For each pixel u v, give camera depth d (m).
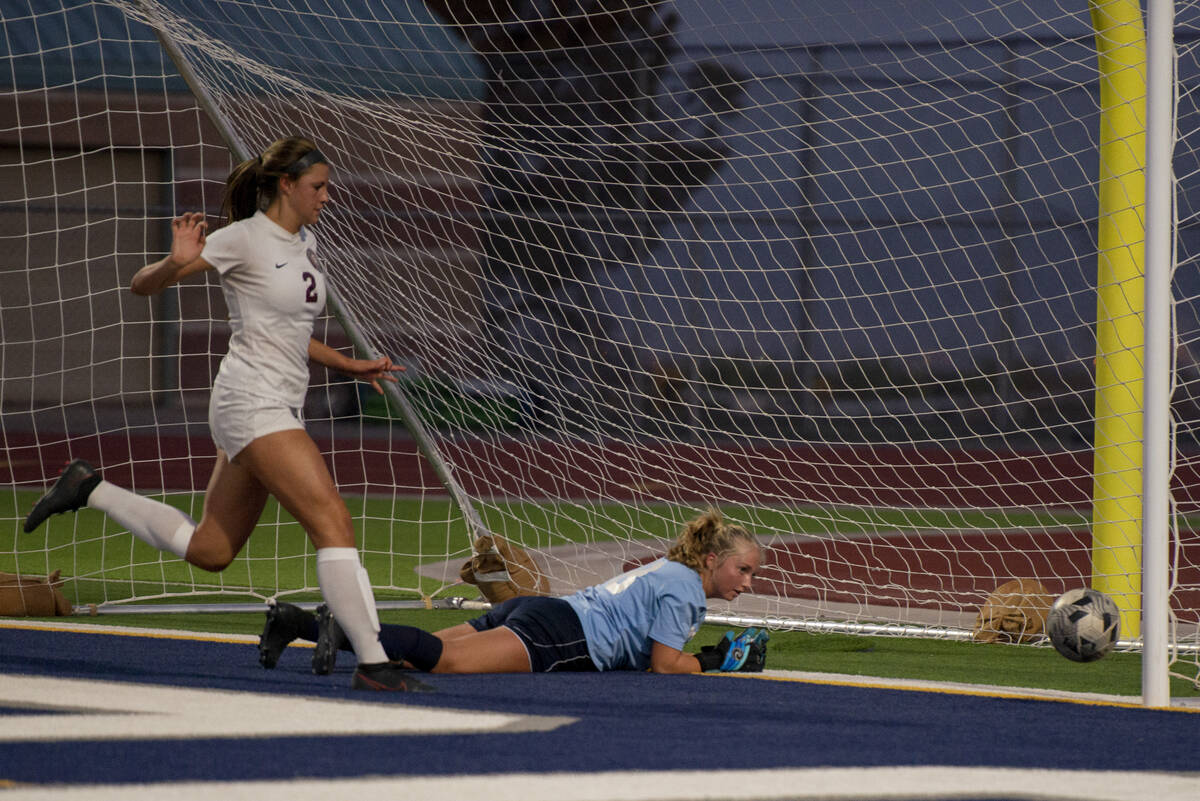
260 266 18.80
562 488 44.91
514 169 39.09
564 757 14.29
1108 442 26.72
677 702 18.58
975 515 52.69
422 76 42.25
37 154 88.94
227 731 15.09
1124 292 26.56
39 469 64.69
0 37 86.94
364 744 14.62
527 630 21.16
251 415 18.64
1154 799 13.27
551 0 74.94
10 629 24.30
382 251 38.03
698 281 87.56
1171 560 39.22
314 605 29.81
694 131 82.75
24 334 91.31
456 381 40.53
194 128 88.38
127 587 32.09
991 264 91.00
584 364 82.31
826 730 16.67
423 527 46.44
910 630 27.53
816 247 91.69
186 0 33.97
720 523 22.11
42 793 11.84
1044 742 16.44
